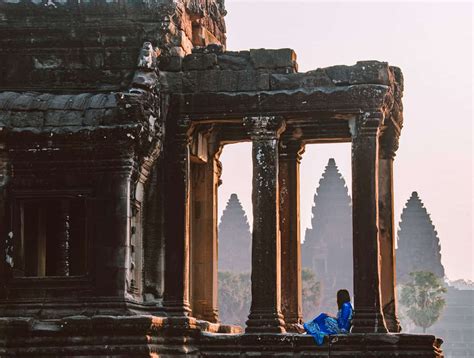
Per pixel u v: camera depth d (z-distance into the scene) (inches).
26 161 1259.2
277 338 1238.9
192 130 1326.3
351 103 1282.0
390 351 1219.9
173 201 1299.2
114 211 1247.5
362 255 1264.8
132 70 1311.5
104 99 1266.0
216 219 1439.5
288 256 1418.6
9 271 1252.5
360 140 1279.5
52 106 1264.8
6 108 1259.8
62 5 1314.0
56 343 1198.9
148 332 1197.1
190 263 1398.9
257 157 1291.8
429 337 1232.2
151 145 1278.3
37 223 1326.3
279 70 1306.6
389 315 1381.6
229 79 1305.4
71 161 1256.2
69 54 1317.7
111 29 1310.3
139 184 1285.7
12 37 1318.9
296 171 1430.9
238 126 1413.6
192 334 1248.8
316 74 1296.8
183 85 1309.1
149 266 1295.5
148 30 1311.5
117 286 1239.5
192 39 1390.3
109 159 1251.8
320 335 1228.5
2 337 1202.0
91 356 1190.9
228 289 6136.8
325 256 7677.2
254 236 1284.4
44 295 1246.9
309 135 1423.5
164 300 1288.1
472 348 7775.6
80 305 1238.9
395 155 1408.7
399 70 1391.5
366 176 1274.6
